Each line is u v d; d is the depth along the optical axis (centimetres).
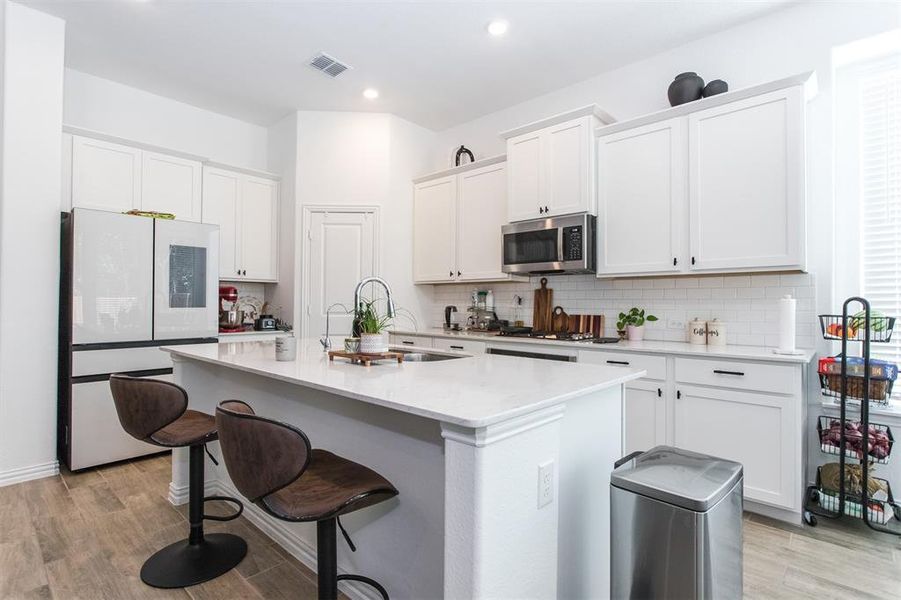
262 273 439
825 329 242
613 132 307
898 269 252
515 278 382
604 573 158
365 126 432
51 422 281
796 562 190
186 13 283
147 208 359
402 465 150
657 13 278
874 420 241
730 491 123
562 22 288
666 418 254
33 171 276
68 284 292
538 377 152
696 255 270
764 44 280
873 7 247
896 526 218
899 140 254
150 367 312
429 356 238
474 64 341
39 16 279
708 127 266
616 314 340
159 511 234
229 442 120
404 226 446
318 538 130
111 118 372
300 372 161
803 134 234
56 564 185
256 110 429
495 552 104
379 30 300
